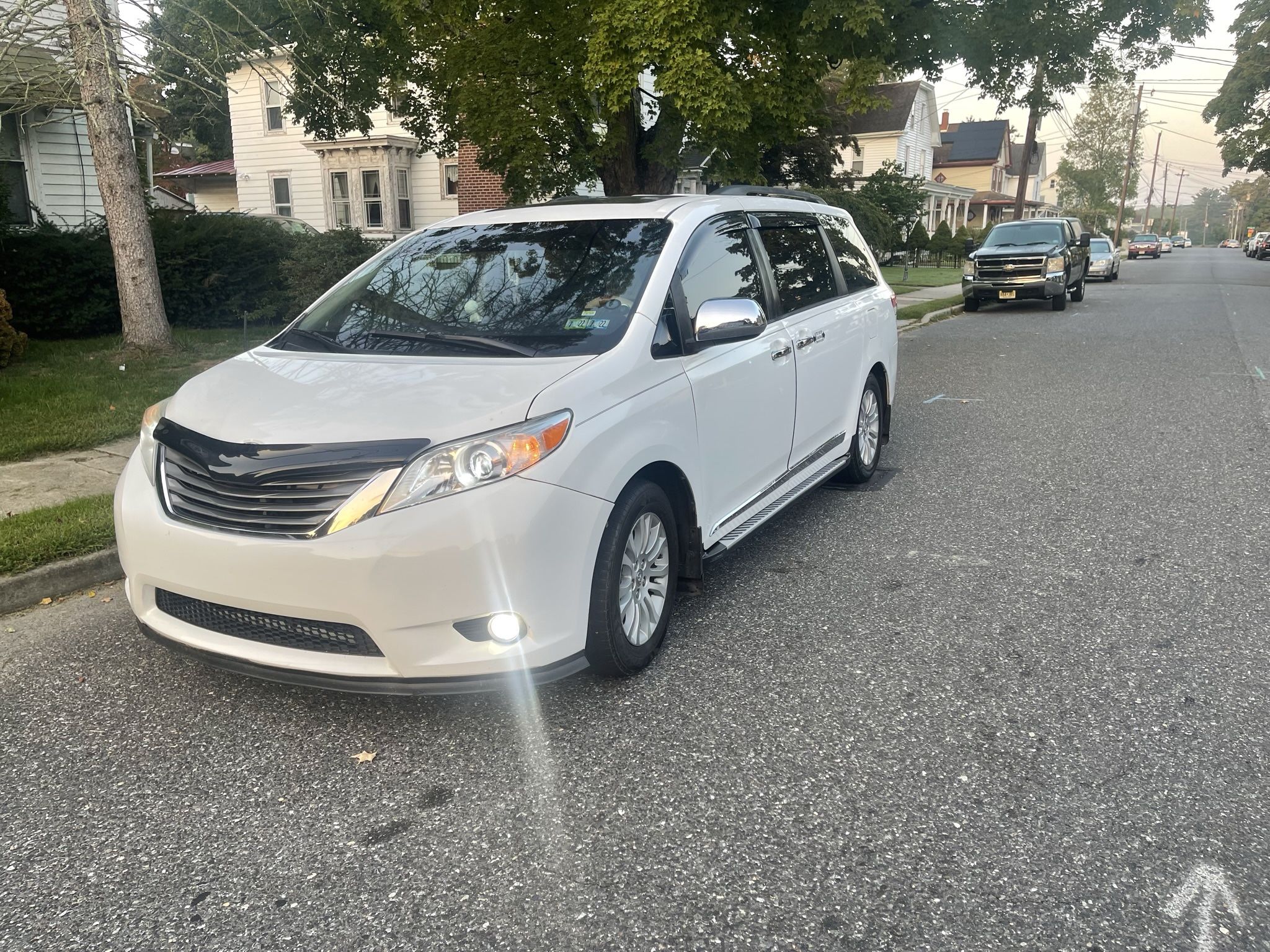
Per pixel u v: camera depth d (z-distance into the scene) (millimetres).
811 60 11844
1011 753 3182
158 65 10344
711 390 4113
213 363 10719
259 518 3109
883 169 38562
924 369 12023
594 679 3789
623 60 10375
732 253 4707
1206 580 4695
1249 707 3451
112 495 5785
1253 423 8250
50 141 15430
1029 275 19875
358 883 2617
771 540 5461
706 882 2586
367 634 3051
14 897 2582
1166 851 2666
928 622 4262
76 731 3459
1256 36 37062
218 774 3168
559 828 2838
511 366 3553
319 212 27812
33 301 12266
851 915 2445
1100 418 8664
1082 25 13438
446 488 3037
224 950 2371
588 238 4355
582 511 3275
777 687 3682
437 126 14719
